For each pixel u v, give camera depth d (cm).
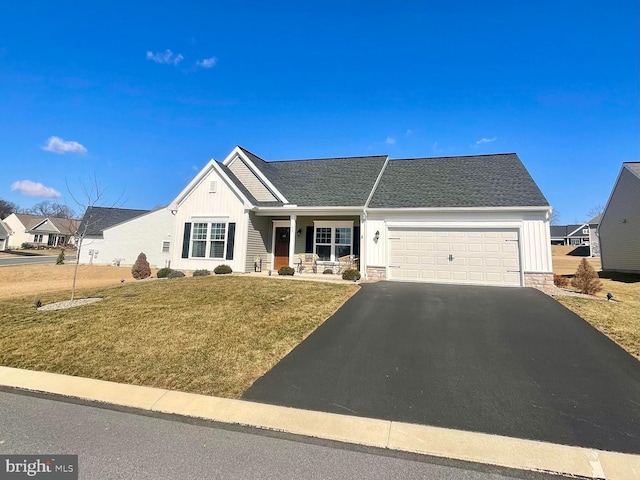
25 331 702
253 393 452
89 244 3272
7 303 989
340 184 1673
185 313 807
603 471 306
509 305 906
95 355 578
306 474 299
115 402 430
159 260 3073
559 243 6212
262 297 959
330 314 817
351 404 424
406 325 735
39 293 1325
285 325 723
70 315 816
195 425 385
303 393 452
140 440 353
